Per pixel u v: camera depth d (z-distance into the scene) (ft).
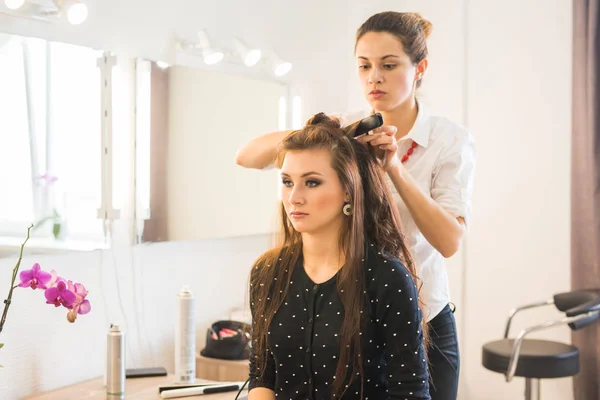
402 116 5.31
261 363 4.18
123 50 6.73
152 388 6.35
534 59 9.80
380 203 4.15
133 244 6.94
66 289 5.33
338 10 9.83
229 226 8.07
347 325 3.80
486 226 10.27
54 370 6.26
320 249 3.99
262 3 8.42
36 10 5.84
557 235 9.79
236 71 8.04
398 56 5.02
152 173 7.06
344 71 10.01
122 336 5.98
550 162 9.78
